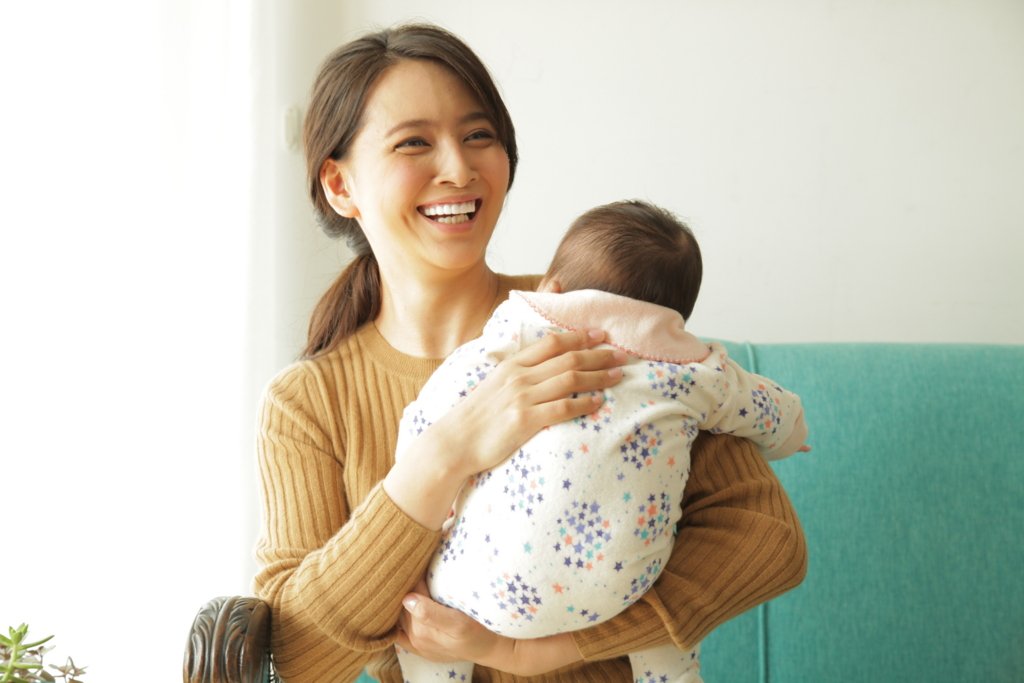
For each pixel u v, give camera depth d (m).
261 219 2.02
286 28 2.13
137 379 1.84
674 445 1.09
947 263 2.06
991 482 1.80
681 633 1.11
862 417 1.82
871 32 2.04
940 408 1.81
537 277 1.47
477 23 2.13
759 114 2.08
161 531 1.87
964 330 2.07
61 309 1.75
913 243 2.06
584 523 1.05
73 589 1.77
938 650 1.78
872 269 2.07
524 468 1.07
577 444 1.06
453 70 1.28
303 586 1.17
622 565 1.05
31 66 1.70
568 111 2.12
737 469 1.21
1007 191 2.04
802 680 1.80
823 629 1.80
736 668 1.81
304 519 1.29
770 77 2.07
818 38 2.05
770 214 2.09
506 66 2.12
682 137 2.10
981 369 1.83
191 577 1.92
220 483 1.97
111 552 1.81
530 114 2.12
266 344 2.04
